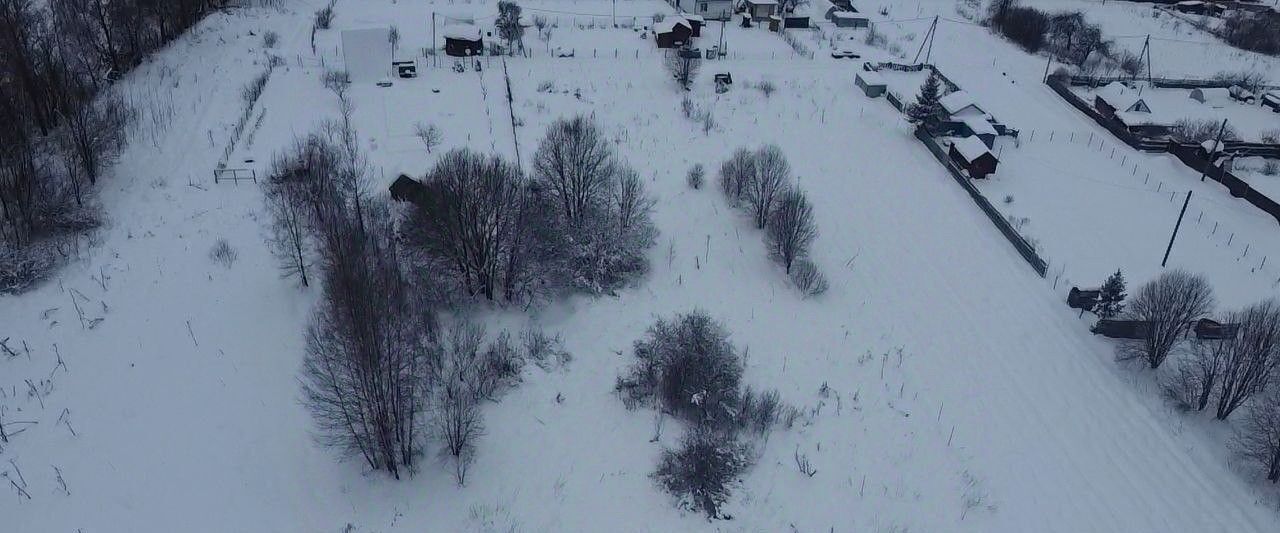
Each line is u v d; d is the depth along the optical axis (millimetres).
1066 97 80062
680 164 59469
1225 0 127250
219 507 31016
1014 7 106625
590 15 95125
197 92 65375
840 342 43344
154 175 52156
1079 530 33750
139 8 71125
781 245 47875
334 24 85938
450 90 69188
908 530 32750
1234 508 35031
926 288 48125
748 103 71688
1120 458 37344
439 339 38875
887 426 38031
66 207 46250
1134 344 42469
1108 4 120812
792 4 102500
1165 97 83812
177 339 38688
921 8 111062
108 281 42125
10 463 31812
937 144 64125
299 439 33812
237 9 86688
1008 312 46219
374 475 32562
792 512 33031
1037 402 40219
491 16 92062
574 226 45531
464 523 31328
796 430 37062
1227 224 56938
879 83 75000
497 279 43719
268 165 53875
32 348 37438
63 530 29672
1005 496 34938
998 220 54031
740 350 41625
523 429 35688
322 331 32938
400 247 42406
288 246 42625
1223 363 39281
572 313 43344
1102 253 52094
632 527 31766
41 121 55250
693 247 49812
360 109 64000
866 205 56250
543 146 48812
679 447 35312
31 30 62594
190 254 44625
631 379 38688
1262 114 80688
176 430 33938
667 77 76250
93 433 33500
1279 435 34875
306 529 30609
